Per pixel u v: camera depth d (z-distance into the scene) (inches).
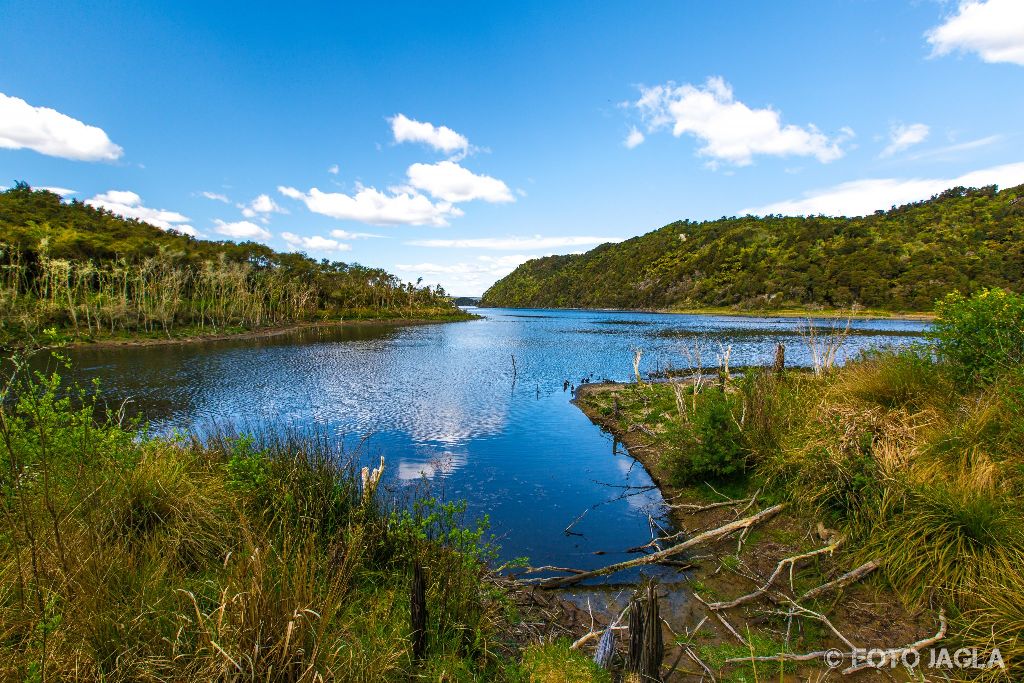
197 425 577.9
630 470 403.2
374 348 1712.6
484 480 380.8
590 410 643.5
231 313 2645.2
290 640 107.0
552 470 405.4
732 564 226.4
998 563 163.5
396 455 451.5
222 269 2960.1
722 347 1489.9
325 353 1537.9
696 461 322.7
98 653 103.1
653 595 132.8
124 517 156.0
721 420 337.1
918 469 210.8
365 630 139.7
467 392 826.2
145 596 121.0
